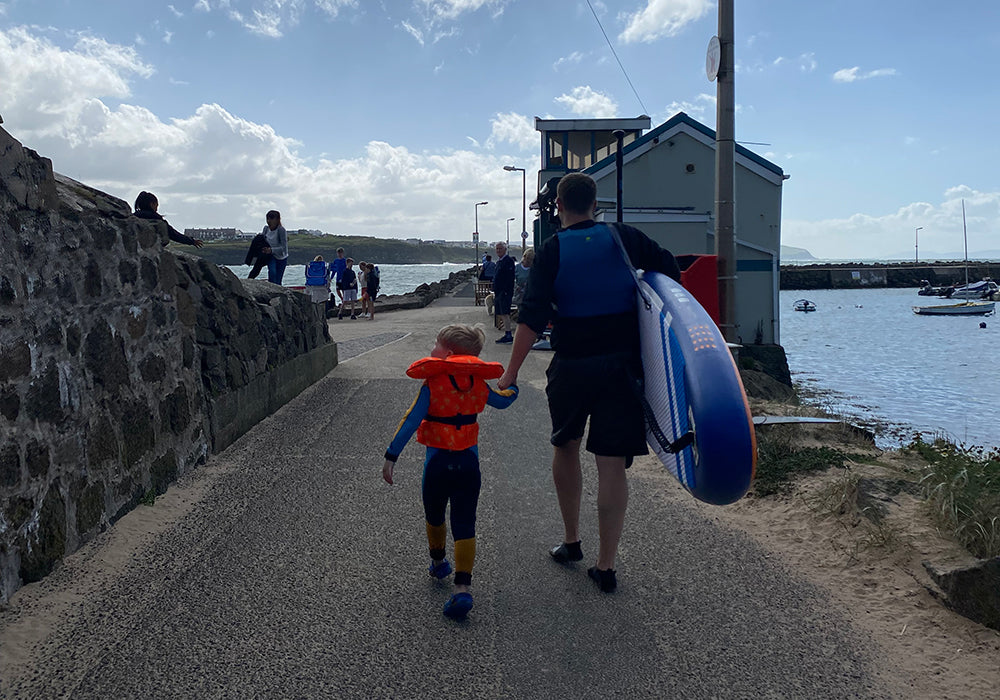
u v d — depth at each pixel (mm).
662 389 3266
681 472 3184
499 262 13836
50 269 3828
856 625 3303
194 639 3172
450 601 3322
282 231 11805
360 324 18594
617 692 2830
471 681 2898
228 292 6367
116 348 4492
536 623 3357
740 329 19391
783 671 2955
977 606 3223
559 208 3676
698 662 3029
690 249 17562
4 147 3484
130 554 4027
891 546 3805
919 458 5410
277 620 3350
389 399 8016
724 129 9734
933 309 53125
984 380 22328
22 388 3545
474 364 3406
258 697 2762
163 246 5258
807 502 4637
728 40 9625
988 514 3680
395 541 4297
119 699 2732
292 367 7996
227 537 4316
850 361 27625
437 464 3449
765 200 19562
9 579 3416
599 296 3463
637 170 20141
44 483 3693
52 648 3059
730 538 4344
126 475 4551
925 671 2930
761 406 6996
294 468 5637
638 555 4125
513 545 4273
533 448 6359
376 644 3158
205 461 5750
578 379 3490
